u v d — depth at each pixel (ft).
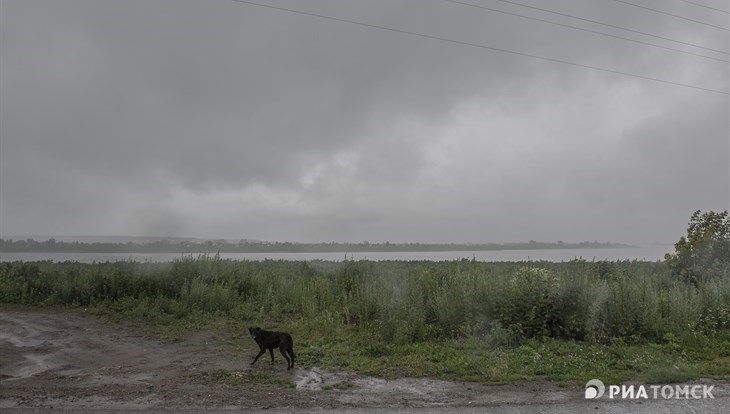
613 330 37.14
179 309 46.93
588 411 20.27
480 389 24.22
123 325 43.24
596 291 37.52
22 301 55.57
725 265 55.36
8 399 21.77
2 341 36.88
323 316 43.16
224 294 50.72
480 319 37.35
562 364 28.99
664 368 27.61
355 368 28.71
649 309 38.19
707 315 39.68
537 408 20.74
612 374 27.04
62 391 23.31
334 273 61.46
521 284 38.81
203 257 64.28
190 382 25.34
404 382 25.64
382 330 36.45
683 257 59.31
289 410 20.31
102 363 30.22
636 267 65.41
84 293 54.80
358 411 20.24
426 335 36.81
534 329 36.68
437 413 19.95
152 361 30.73
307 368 28.96
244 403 21.33
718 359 30.83
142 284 55.98
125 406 20.67
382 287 46.06
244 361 30.76
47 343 36.19
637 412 20.10
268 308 50.34
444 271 54.85
